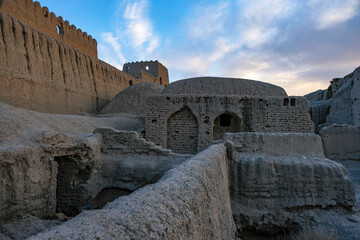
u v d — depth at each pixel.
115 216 2.28
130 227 2.17
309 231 7.56
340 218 7.95
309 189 8.34
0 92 15.27
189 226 2.99
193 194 3.53
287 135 9.48
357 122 22.92
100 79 28.91
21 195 6.88
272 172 8.41
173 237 2.49
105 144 10.66
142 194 2.95
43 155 7.77
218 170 6.08
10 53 16.44
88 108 25.34
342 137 17.83
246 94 15.95
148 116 14.66
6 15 16.70
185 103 14.72
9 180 6.59
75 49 25.22
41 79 19.02
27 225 6.50
